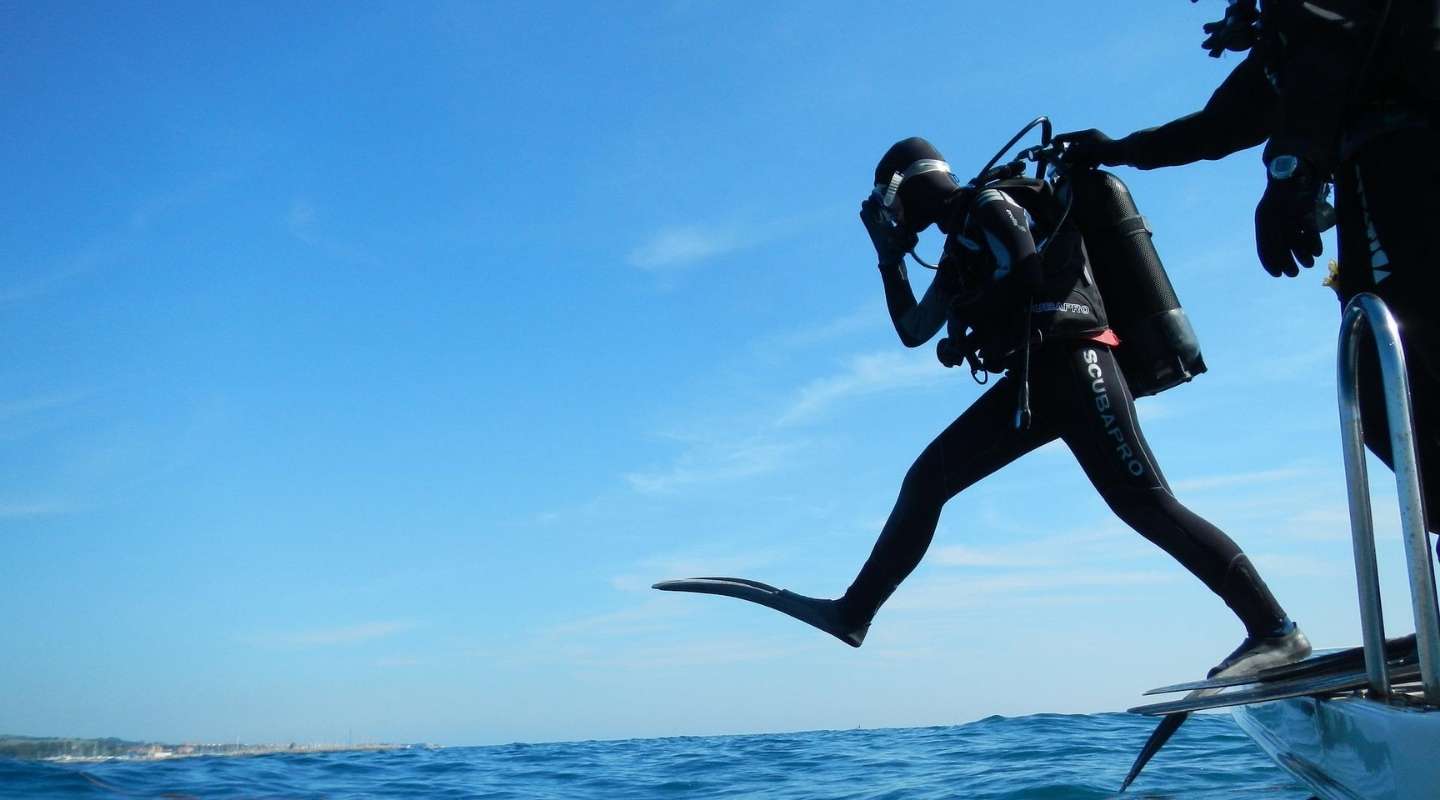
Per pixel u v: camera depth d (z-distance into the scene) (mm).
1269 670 2453
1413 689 1995
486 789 6523
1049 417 2896
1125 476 2775
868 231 3254
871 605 3160
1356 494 1682
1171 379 2914
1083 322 2824
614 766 8031
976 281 3020
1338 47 1855
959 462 3033
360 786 6438
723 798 5828
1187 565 2719
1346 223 1967
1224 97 2512
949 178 3133
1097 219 2941
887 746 8664
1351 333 1690
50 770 5613
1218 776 5203
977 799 5004
